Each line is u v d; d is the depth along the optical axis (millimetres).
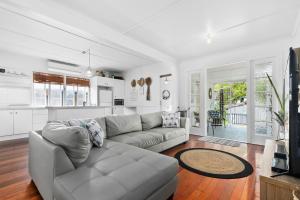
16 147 3396
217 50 4191
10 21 2613
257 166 2428
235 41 3594
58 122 2053
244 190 1810
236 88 7664
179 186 1894
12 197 1629
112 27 2928
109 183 1165
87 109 4359
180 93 5176
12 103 4586
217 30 3055
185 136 3713
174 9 2369
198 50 4207
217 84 7785
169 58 4699
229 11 2420
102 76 6289
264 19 2658
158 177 1381
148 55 3912
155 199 1369
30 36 3248
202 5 2273
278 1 2188
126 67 6184
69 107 3982
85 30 2543
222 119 7230
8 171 2221
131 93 6449
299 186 992
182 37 3379
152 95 5660
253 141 3773
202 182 1984
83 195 1033
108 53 4363
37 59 4980
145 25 2863
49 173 1354
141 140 2607
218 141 3936
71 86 5891
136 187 1181
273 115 3486
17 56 4598
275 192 1073
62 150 1366
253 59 3783
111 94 6426
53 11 2166
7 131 4074
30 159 1923
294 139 1099
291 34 3207
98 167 1441
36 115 4543
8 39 3428
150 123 3559
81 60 5145
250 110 3834
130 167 1434
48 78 5250
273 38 3428
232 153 3043
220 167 2402
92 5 2268
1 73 4340
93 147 2059
